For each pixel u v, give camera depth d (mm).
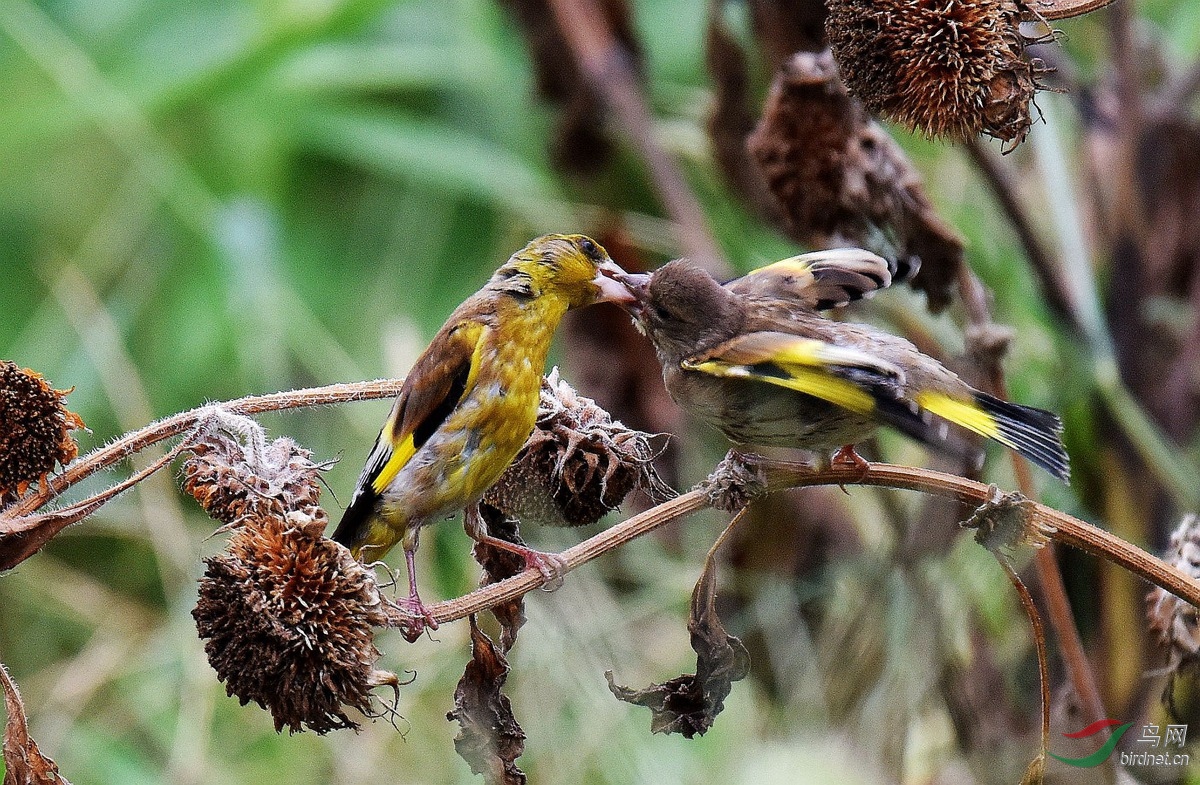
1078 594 9750
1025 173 11500
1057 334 9945
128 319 13664
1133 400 10523
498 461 7156
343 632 5754
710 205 12867
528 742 10492
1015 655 9633
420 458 7160
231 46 13719
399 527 7289
